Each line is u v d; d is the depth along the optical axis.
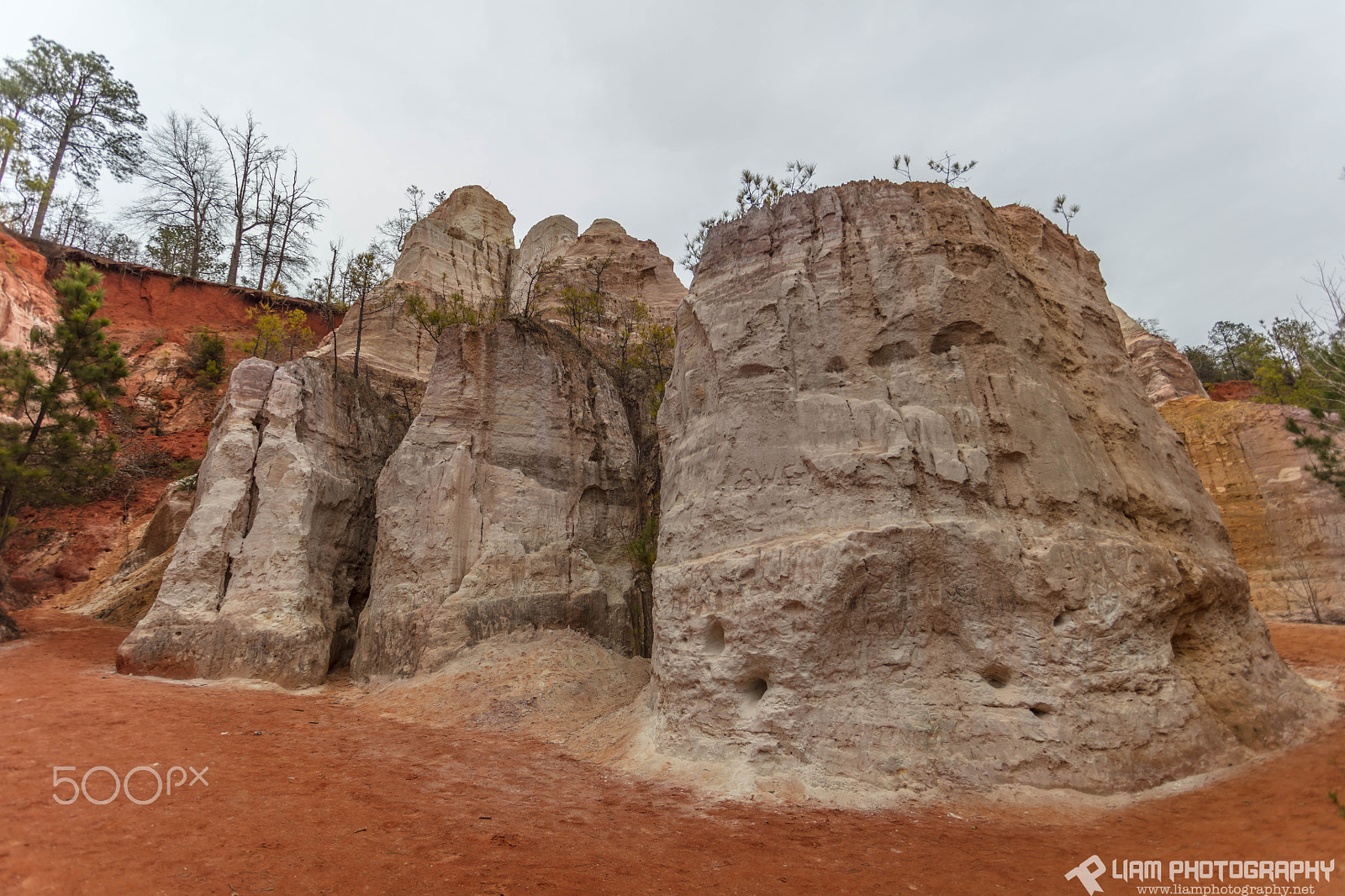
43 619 22.86
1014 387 12.21
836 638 10.39
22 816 7.08
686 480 13.26
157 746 10.07
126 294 40.84
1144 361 40.44
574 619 17.64
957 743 9.70
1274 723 10.62
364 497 21.36
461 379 19.12
